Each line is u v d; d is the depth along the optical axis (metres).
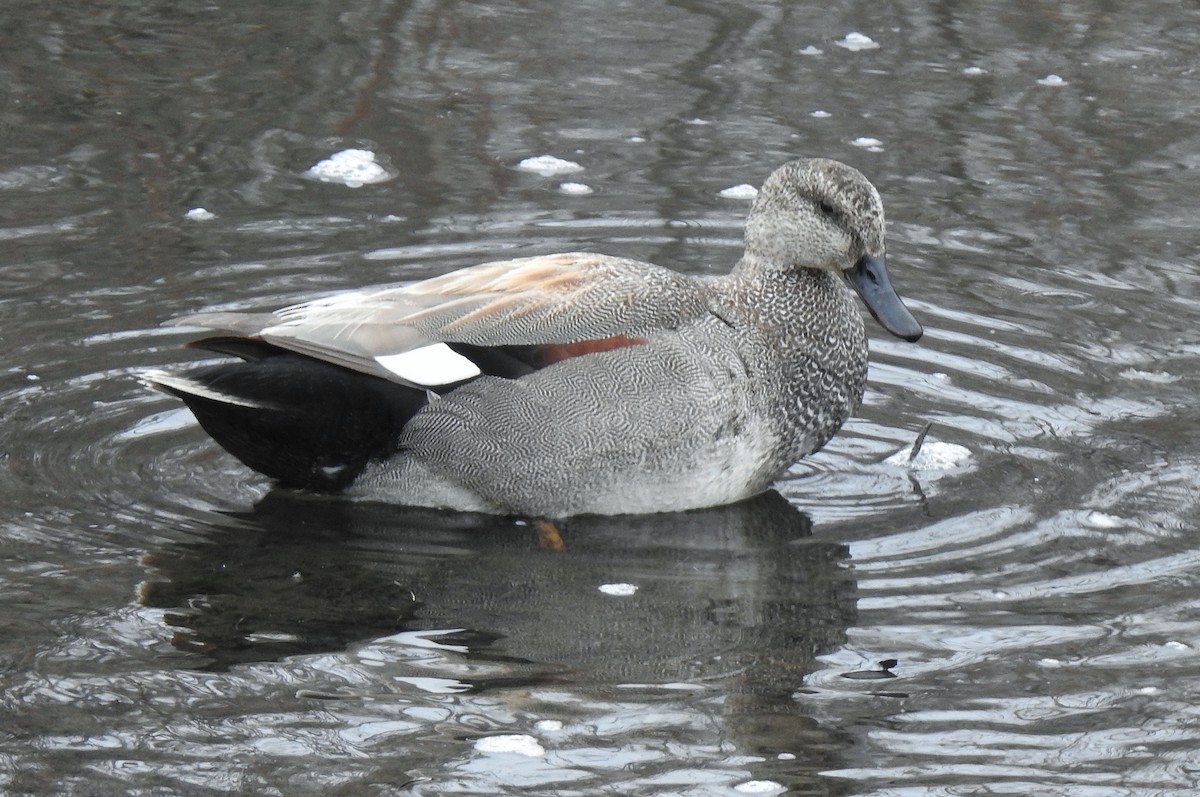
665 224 14.78
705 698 8.28
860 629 8.98
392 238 14.34
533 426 10.28
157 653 8.56
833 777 7.62
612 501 10.47
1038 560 9.77
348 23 19.28
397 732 7.90
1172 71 18.30
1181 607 9.17
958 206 15.21
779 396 10.78
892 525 10.31
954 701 8.27
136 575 9.40
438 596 9.33
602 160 16.11
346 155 15.91
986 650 8.75
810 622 9.05
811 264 11.08
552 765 7.66
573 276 10.74
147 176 15.28
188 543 9.84
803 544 10.05
